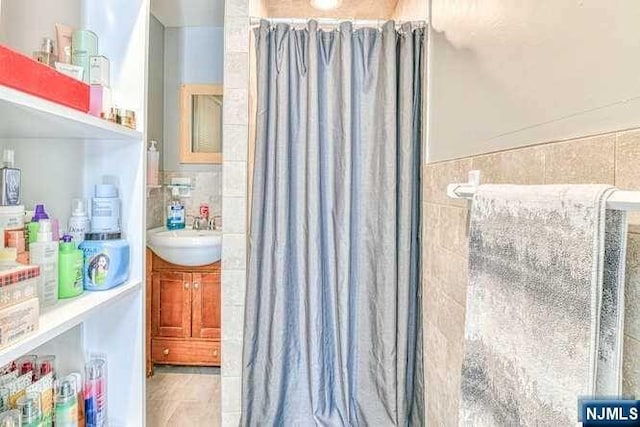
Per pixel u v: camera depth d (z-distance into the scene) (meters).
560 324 0.58
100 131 0.95
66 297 0.94
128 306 1.12
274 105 1.86
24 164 1.01
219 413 2.28
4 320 0.64
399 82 1.88
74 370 1.13
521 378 0.67
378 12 2.48
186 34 3.04
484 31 1.14
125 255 1.08
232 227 1.97
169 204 3.05
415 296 1.90
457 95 1.37
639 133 0.60
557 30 0.80
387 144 1.86
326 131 1.89
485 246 0.83
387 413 1.87
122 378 1.13
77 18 1.11
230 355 2.00
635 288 0.61
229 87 1.95
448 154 1.47
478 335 0.84
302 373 1.91
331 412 1.92
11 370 0.91
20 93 0.65
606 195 0.52
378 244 1.89
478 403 0.83
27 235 0.89
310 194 1.86
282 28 1.86
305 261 1.88
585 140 0.72
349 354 1.92
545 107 0.84
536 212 0.65
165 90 3.05
